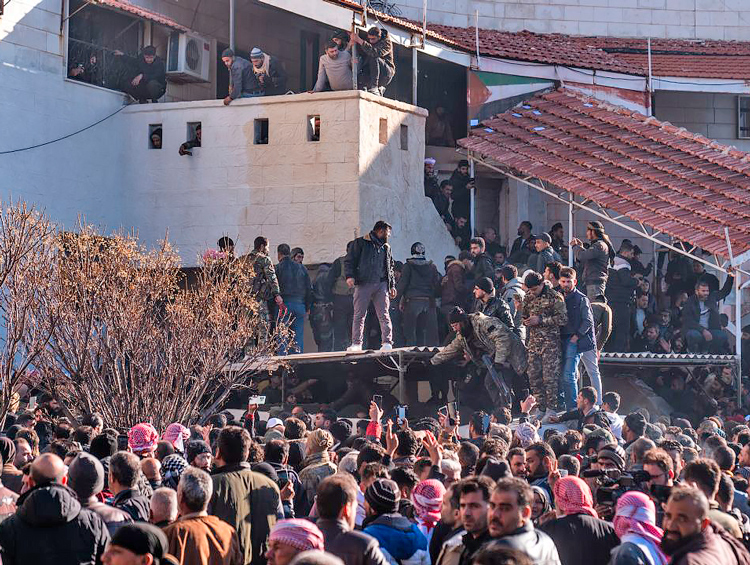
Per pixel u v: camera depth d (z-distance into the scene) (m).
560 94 58.03
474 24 68.50
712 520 13.67
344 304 43.38
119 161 50.59
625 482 16.34
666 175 49.19
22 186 46.56
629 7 71.00
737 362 42.94
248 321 35.28
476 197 60.50
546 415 33.53
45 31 47.62
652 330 47.16
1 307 33.56
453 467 18.44
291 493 18.36
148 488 16.86
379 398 28.41
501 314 34.59
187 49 52.12
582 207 48.66
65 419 29.91
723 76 61.75
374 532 14.50
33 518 13.75
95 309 32.69
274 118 48.62
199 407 34.91
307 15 49.75
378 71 48.53
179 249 49.56
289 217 48.16
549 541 12.67
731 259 42.53
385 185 48.81
